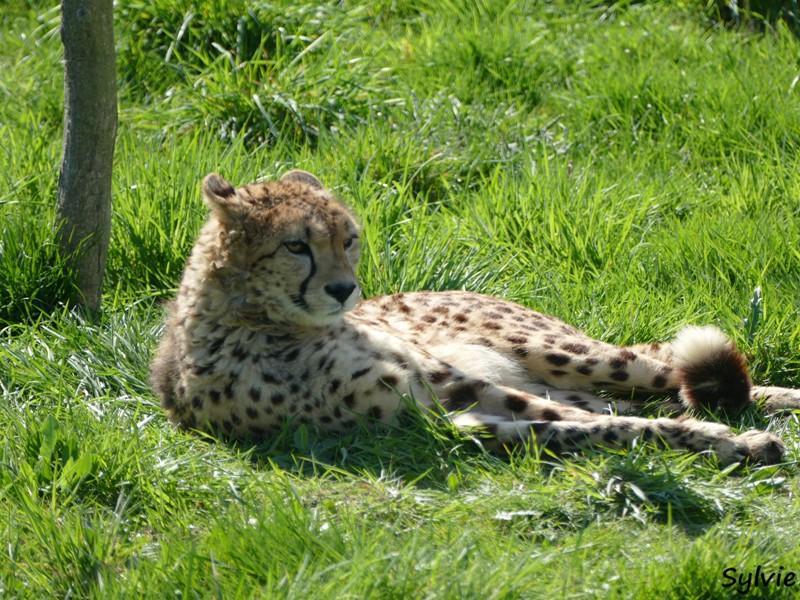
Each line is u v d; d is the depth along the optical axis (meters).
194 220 11.60
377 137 13.69
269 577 6.41
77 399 9.19
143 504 7.73
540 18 17.50
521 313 9.88
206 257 8.89
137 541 7.24
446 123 14.61
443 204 13.41
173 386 9.06
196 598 6.45
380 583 6.31
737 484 7.91
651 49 16.31
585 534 7.21
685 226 12.22
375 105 14.89
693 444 8.27
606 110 15.01
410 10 18.05
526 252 11.90
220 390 8.77
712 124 14.32
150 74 15.78
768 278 11.18
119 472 7.87
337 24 16.38
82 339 10.08
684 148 14.07
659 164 13.84
